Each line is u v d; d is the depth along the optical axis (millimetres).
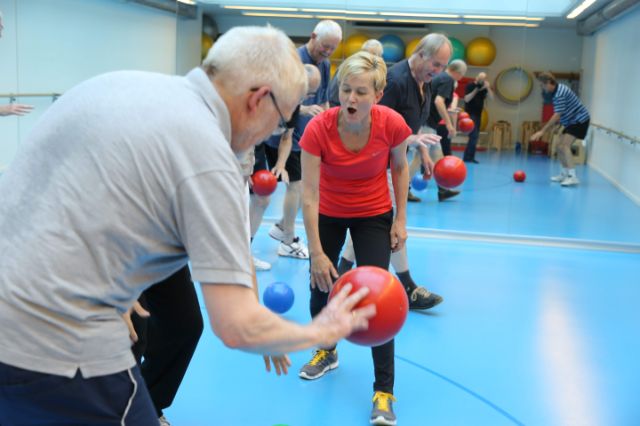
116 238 1292
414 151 6516
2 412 1369
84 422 1369
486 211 6121
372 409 2705
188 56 6246
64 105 1375
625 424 2707
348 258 3629
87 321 1319
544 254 5496
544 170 5988
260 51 1369
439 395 2920
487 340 3543
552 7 5707
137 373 1443
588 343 3541
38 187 1317
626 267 5156
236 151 1486
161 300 2201
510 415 2760
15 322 1281
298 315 3809
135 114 1303
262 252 5188
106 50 6945
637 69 5820
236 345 1296
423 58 3438
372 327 1648
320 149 2607
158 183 1280
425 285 4480
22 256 1286
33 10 6617
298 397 2881
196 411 2725
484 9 5746
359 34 5879
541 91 5828
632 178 5941
